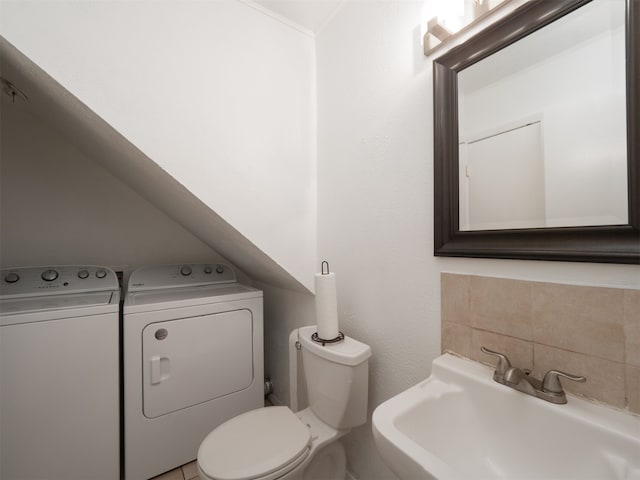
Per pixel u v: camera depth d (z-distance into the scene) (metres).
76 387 1.41
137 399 1.57
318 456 1.30
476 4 0.96
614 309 0.68
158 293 1.96
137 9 1.19
